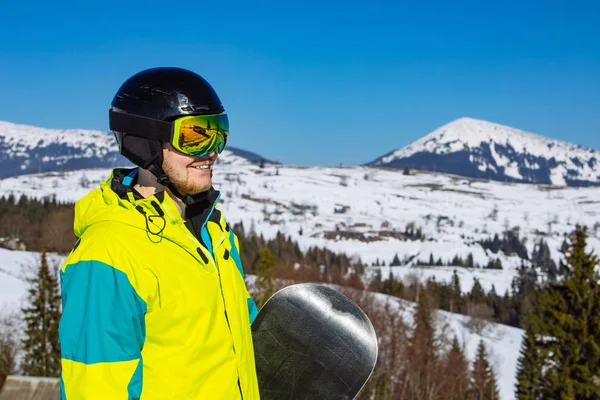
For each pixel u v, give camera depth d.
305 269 71.62
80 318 1.58
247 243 90.06
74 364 1.57
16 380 3.09
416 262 161.50
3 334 32.03
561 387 24.56
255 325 2.38
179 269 1.72
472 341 63.75
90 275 1.60
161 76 1.88
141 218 1.71
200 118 1.85
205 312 1.76
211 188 2.00
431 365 39.50
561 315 25.02
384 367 37.50
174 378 1.68
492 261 159.50
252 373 2.02
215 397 1.76
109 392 1.55
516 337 67.06
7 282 52.97
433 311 50.22
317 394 2.33
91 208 1.77
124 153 1.89
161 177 1.87
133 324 1.63
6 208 90.56
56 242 60.34
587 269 25.23
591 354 24.56
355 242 187.88
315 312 2.41
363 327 2.37
